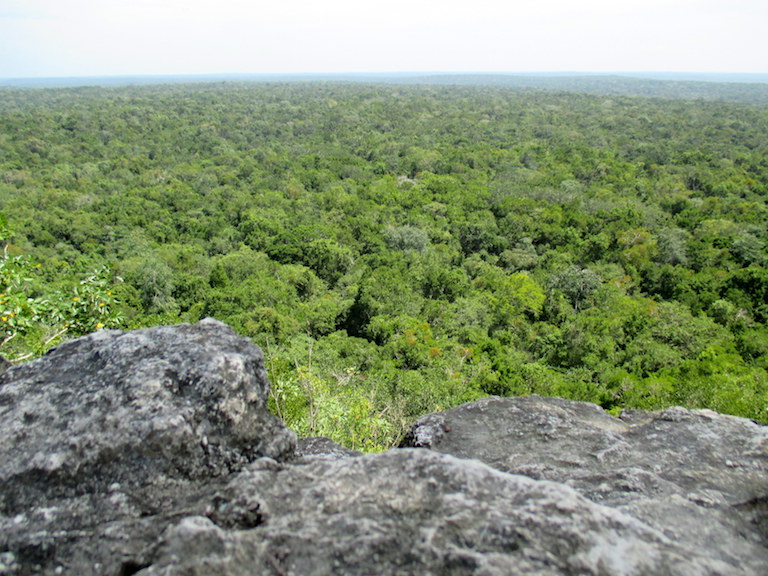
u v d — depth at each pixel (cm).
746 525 247
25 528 204
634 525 203
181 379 264
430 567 180
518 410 416
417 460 238
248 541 190
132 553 192
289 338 2334
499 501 211
